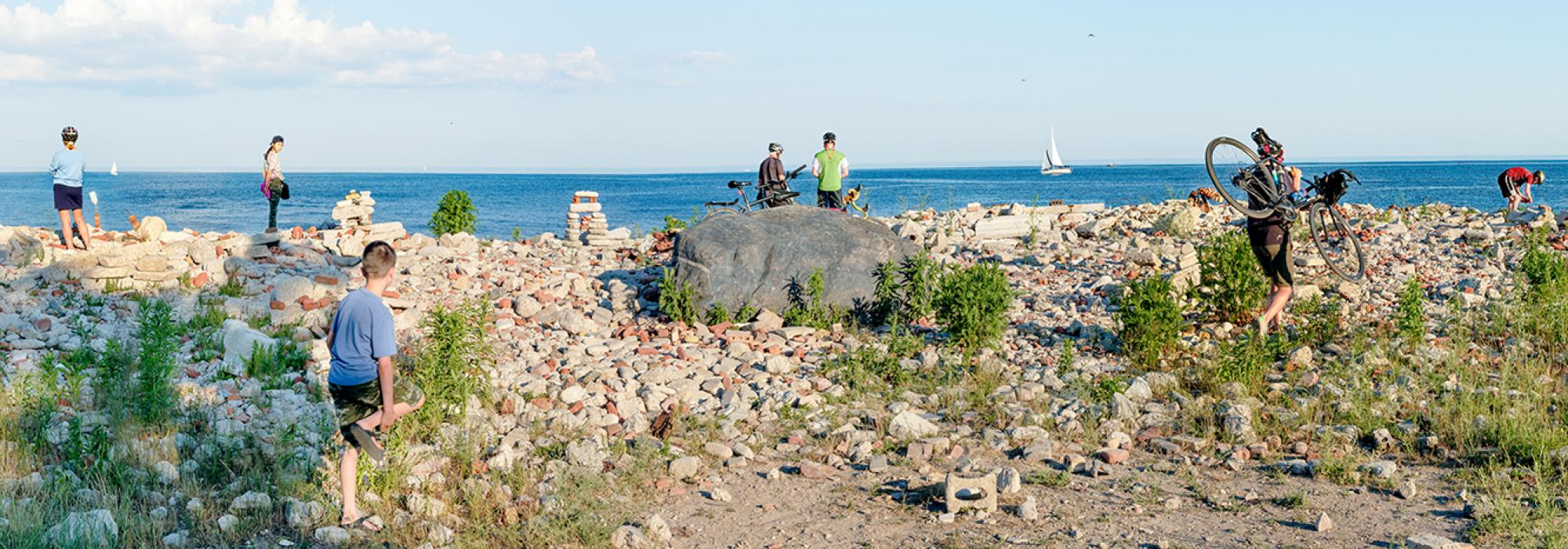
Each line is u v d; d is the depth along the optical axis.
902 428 8.12
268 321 10.87
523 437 7.79
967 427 8.32
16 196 120.50
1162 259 15.09
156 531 5.69
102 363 8.21
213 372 8.82
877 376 9.71
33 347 9.48
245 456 6.82
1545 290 11.07
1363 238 16.17
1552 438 7.36
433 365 7.88
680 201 121.06
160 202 112.06
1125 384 9.23
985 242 16.39
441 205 19.89
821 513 6.61
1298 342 10.43
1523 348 9.88
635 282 13.95
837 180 17.88
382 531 5.90
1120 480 7.16
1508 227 16.80
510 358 10.12
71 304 11.04
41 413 7.23
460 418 7.83
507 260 15.05
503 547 5.88
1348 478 7.02
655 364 10.12
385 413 5.83
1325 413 8.47
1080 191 131.25
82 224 13.16
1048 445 7.77
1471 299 12.09
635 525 6.32
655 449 7.60
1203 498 6.79
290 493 6.32
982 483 6.57
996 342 10.87
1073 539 6.07
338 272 13.39
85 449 6.61
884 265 11.94
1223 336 10.93
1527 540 5.72
